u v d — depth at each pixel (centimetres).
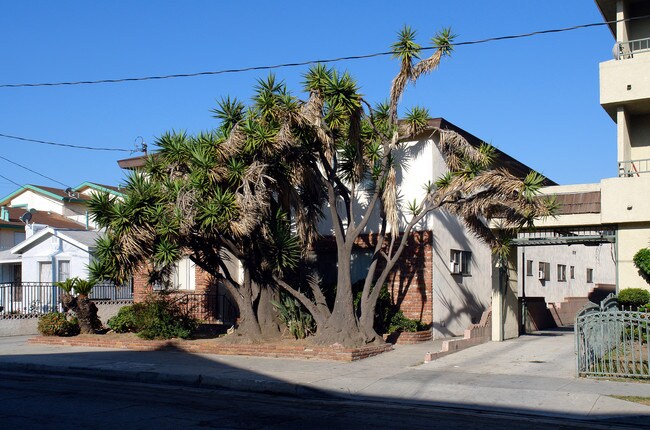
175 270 2305
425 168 1997
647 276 1705
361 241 2078
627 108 1941
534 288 2819
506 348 1780
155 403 1144
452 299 2105
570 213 1830
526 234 2236
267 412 1073
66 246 2895
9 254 3028
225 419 1005
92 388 1323
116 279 1658
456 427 974
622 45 1947
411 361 1566
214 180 1600
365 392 1247
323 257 2161
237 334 1811
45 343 2008
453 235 2145
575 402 1128
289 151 1623
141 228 1598
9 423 957
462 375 1378
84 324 2102
